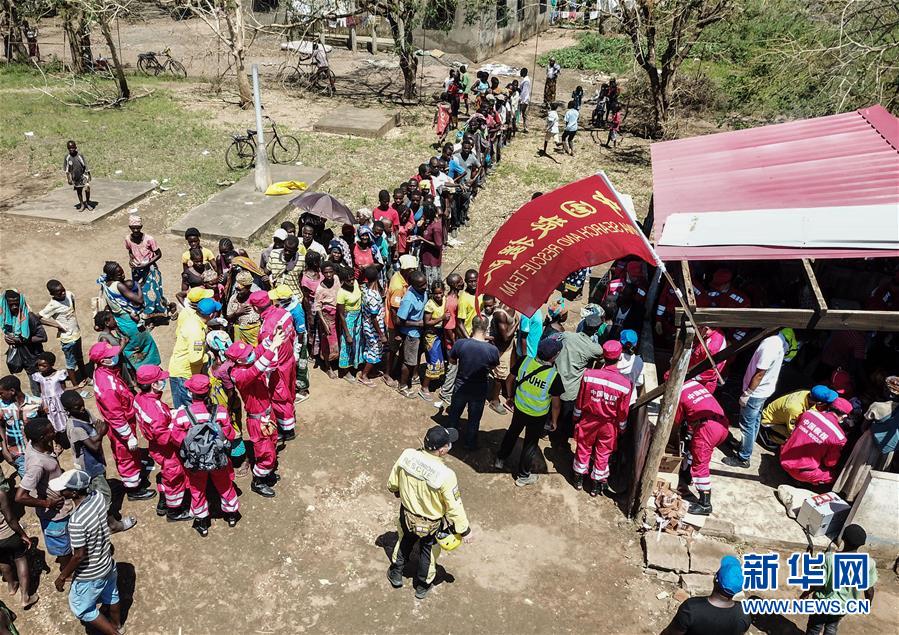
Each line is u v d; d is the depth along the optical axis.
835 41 14.53
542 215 6.38
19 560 6.05
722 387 9.33
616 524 7.34
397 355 9.58
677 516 7.21
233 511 6.91
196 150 18.00
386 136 19.95
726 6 17.86
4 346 9.78
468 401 7.90
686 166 8.67
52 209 13.99
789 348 8.68
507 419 9.01
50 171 16.22
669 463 7.74
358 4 23.86
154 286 10.38
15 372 8.70
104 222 13.82
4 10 26.83
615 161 18.78
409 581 6.60
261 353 6.76
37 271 11.86
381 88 25.95
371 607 6.31
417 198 12.03
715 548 6.95
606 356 7.06
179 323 7.77
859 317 6.16
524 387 7.27
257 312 8.09
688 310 6.23
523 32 34.59
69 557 6.23
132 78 25.97
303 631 6.07
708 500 7.25
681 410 7.15
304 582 6.52
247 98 22.11
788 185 7.66
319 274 9.11
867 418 6.94
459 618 6.25
